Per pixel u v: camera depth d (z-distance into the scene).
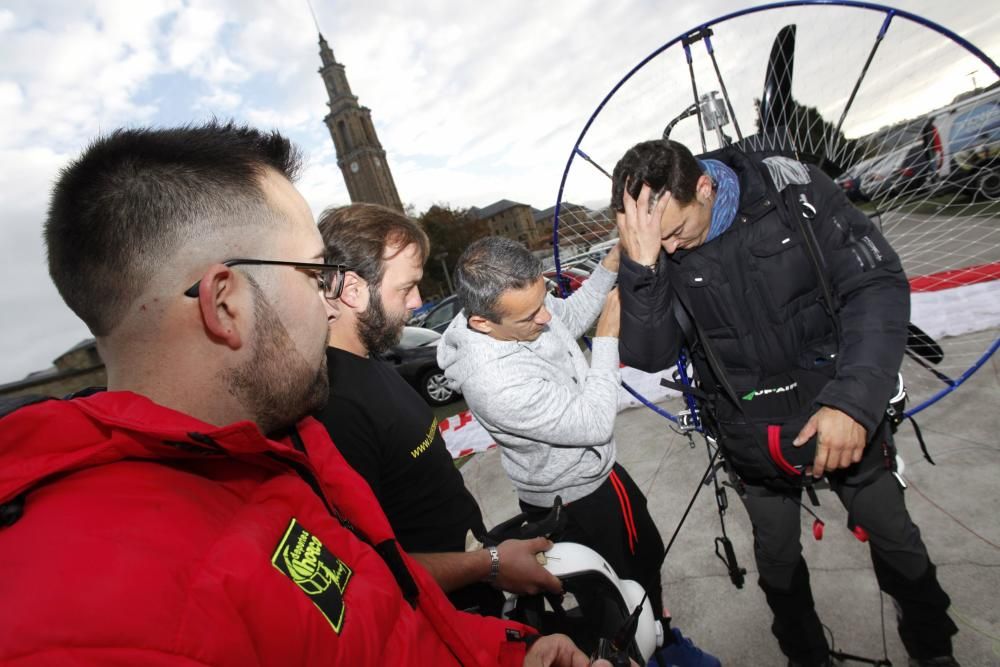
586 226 2.12
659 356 1.54
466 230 51.41
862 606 1.97
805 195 1.38
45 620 0.38
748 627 2.05
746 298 1.41
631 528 1.82
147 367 0.59
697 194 1.33
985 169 1.72
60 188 0.58
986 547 2.04
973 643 1.71
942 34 1.42
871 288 1.32
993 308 4.12
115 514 0.48
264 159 0.72
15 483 0.46
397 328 1.46
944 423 2.90
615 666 1.04
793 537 1.60
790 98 1.75
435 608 0.83
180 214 0.58
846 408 1.20
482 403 1.48
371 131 84.06
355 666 0.60
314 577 0.62
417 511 1.39
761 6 1.59
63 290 0.59
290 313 0.68
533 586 1.26
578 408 1.48
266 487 0.67
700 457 3.33
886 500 1.45
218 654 0.46
